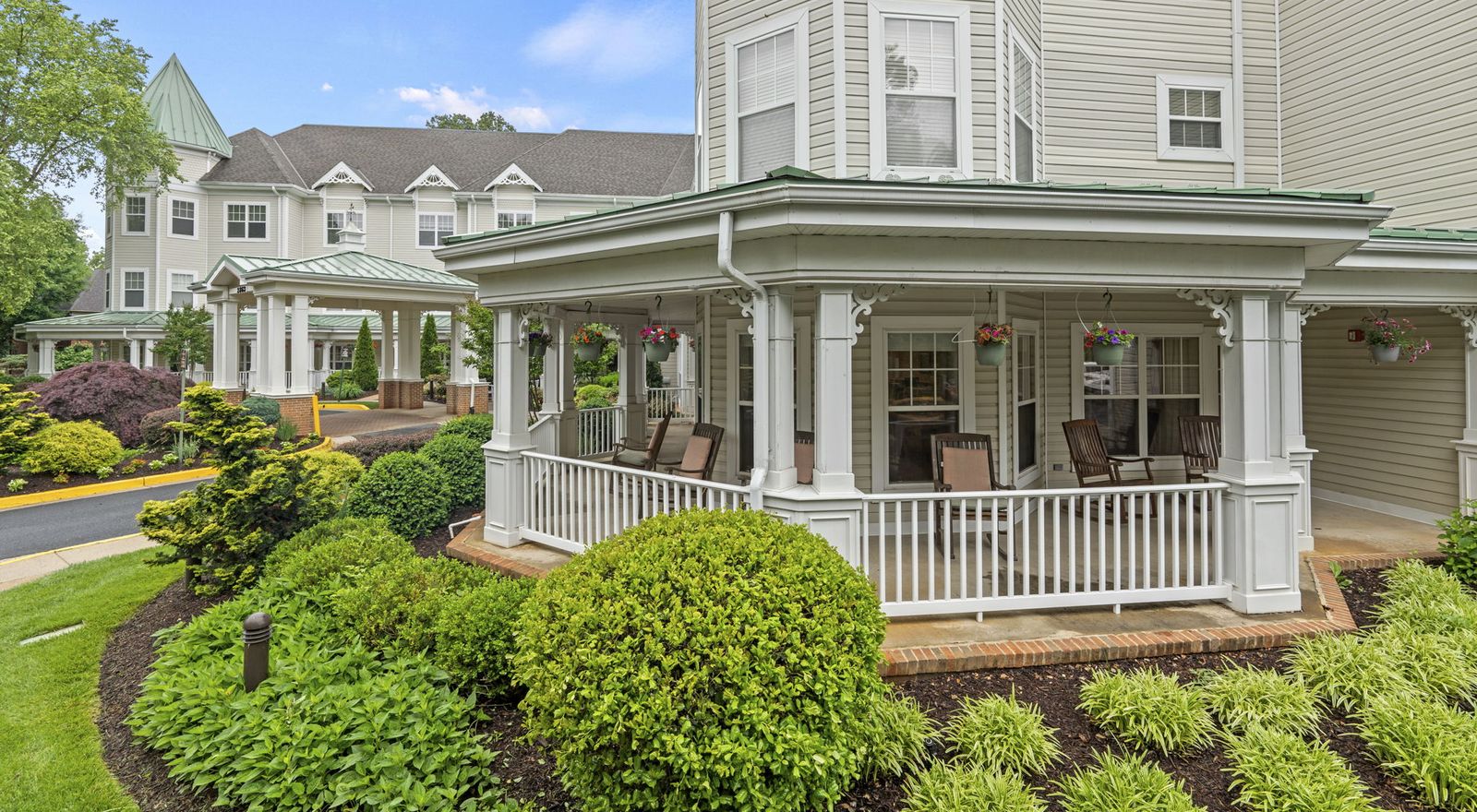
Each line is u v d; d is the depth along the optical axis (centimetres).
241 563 564
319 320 2744
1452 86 726
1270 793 299
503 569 593
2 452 1052
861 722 300
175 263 2359
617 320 1148
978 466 627
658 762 256
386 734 330
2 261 1861
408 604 423
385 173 2627
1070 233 453
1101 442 754
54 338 2356
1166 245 480
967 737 333
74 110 1980
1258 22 884
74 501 1012
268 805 305
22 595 598
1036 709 374
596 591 287
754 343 478
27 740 366
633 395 1249
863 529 467
